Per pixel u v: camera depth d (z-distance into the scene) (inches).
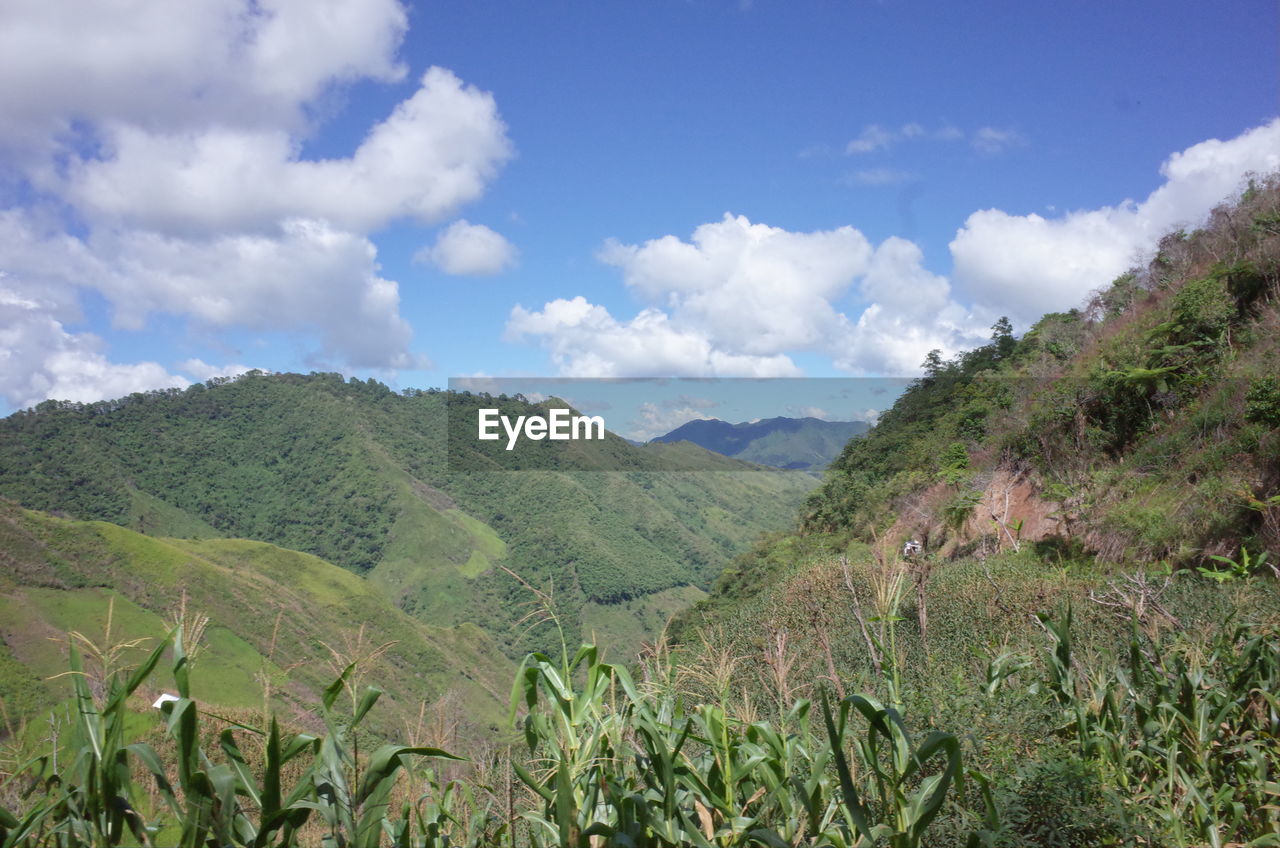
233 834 80.7
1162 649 175.8
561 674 102.0
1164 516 462.3
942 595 354.0
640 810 87.6
